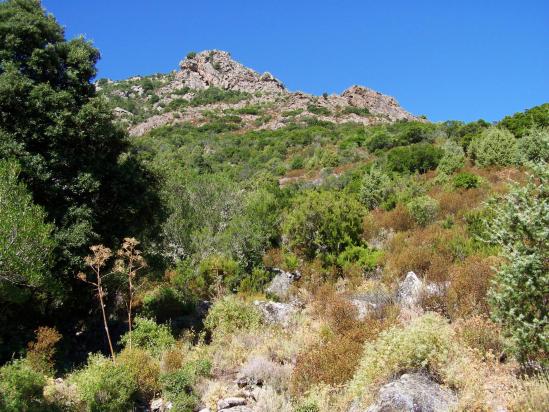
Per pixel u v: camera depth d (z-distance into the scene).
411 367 5.32
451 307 7.70
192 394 6.50
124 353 7.36
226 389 6.65
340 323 7.94
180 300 10.97
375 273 11.30
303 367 6.45
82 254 8.56
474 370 5.05
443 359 5.11
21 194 7.38
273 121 97.31
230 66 141.50
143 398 6.61
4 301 7.59
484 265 7.85
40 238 6.98
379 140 48.59
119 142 10.14
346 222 12.66
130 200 9.86
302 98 113.00
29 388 5.64
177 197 16.62
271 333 8.60
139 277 11.28
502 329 5.79
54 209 8.79
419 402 4.61
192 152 56.19
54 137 8.73
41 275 6.93
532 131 22.31
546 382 4.53
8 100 8.34
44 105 8.70
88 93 9.95
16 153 8.31
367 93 117.94
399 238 13.55
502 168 22.33
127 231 10.02
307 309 9.88
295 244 12.95
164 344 8.27
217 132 90.56
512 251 5.58
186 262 12.80
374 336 6.67
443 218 15.46
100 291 7.97
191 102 117.31
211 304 11.26
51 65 9.27
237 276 12.30
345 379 5.99
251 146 70.50
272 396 6.14
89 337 9.48
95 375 6.30
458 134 41.66
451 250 10.58
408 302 8.60
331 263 11.96
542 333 5.04
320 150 52.38
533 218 5.20
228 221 16.88
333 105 109.69
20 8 9.48
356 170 36.06
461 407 4.50
